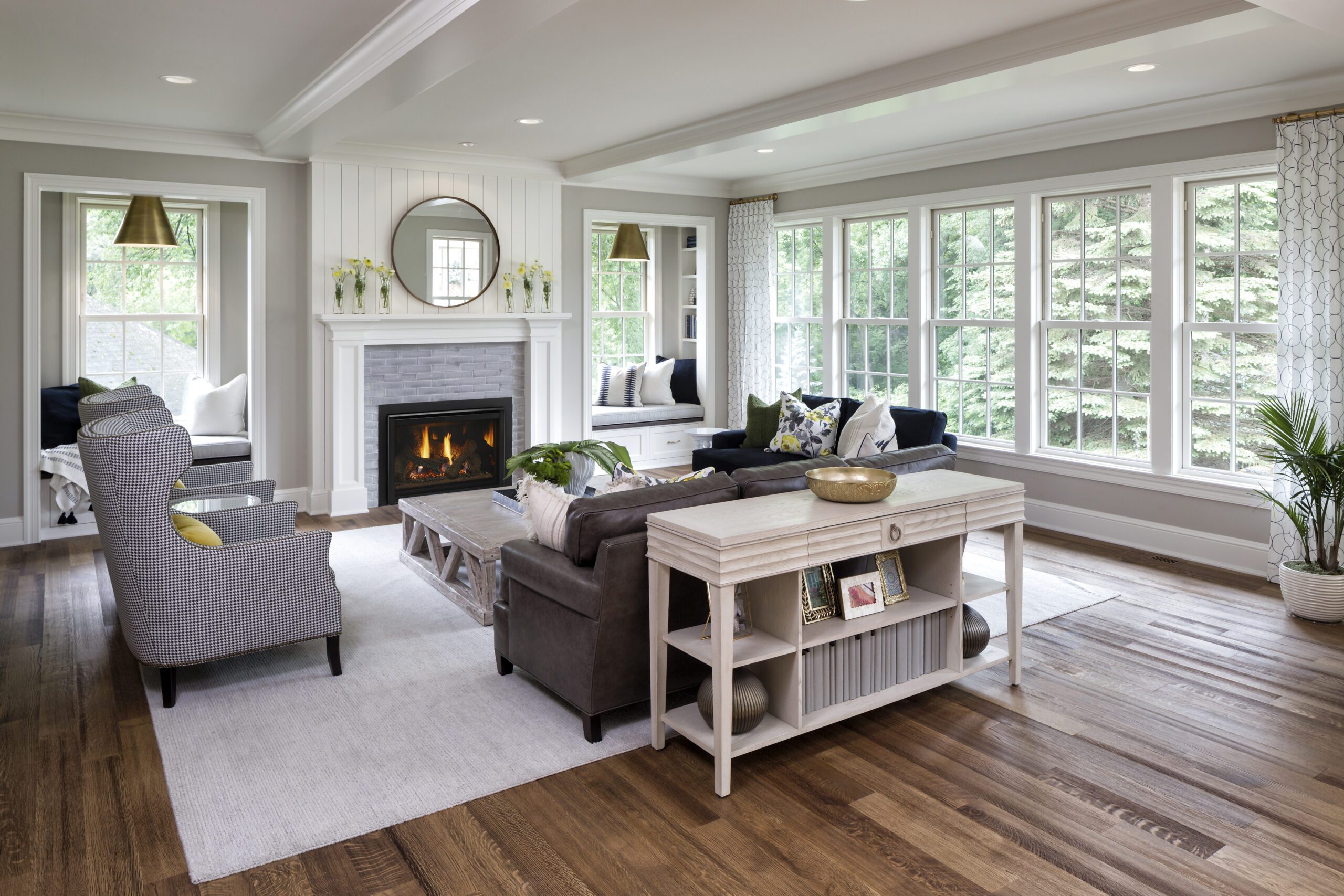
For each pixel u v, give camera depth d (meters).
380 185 6.61
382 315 6.61
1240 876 2.36
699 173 7.75
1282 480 4.82
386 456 6.88
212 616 3.43
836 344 7.58
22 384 5.72
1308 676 3.67
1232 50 4.12
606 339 9.09
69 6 3.53
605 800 2.76
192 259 7.51
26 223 5.59
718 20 3.70
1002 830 2.58
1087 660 3.85
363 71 4.12
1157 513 5.56
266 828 2.61
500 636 3.70
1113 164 5.55
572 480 5.00
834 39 3.96
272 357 6.49
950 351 6.77
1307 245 4.70
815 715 3.03
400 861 2.45
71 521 6.04
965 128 5.83
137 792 2.81
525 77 4.59
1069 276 5.99
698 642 2.93
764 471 3.39
